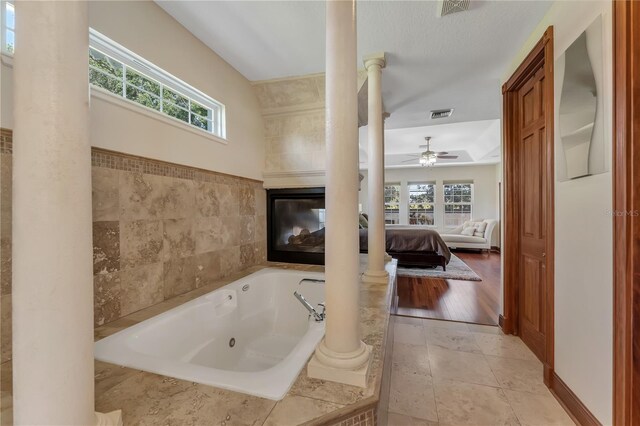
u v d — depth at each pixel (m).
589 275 1.34
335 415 0.87
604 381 1.25
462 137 5.88
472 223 7.62
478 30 2.01
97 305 1.48
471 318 2.92
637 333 1.09
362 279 2.35
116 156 1.57
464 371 1.95
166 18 1.90
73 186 0.68
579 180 1.42
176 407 0.91
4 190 1.16
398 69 2.54
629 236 1.11
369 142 2.41
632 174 1.10
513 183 2.45
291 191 3.07
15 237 0.66
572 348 1.49
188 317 1.74
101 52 1.57
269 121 3.12
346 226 1.06
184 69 2.04
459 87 2.89
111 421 0.79
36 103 0.64
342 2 1.07
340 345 1.06
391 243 5.14
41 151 0.64
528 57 2.03
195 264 2.14
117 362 1.17
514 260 2.47
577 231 1.44
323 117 2.93
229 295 2.07
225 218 2.48
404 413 1.55
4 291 1.16
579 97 1.40
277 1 1.77
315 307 2.33
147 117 1.76
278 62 2.51
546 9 1.77
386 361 1.38
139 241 1.71
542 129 2.02
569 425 1.45
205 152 2.25
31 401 0.65
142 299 1.72
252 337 2.29
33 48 0.64
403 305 3.31
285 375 1.06
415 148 6.66
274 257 3.15
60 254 0.66
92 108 1.45
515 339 2.43
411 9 1.82
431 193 8.33
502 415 1.53
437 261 4.97
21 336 0.65
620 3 1.13
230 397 0.96
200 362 1.76
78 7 0.70
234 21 1.97
